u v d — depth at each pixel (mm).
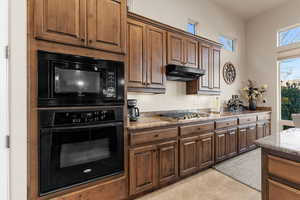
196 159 2633
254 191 2201
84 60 1649
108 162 1799
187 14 3496
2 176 1280
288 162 1112
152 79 2516
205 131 2789
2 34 1276
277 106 4223
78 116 1602
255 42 4641
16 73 1326
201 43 3201
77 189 1614
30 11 1392
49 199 1469
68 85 1559
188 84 3383
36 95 1407
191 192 2180
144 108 2902
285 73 4156
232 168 2893
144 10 2871
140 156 2035
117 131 1859
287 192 1120
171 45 2744
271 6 4180
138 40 2363
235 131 3352
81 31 1619
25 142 1360
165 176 2260
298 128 1753
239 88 4688
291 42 4000
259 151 3736
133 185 1968
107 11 1787
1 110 1272
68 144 1560
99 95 1737
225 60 4359
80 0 1620
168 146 2303
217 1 3980
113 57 1854
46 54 1451
